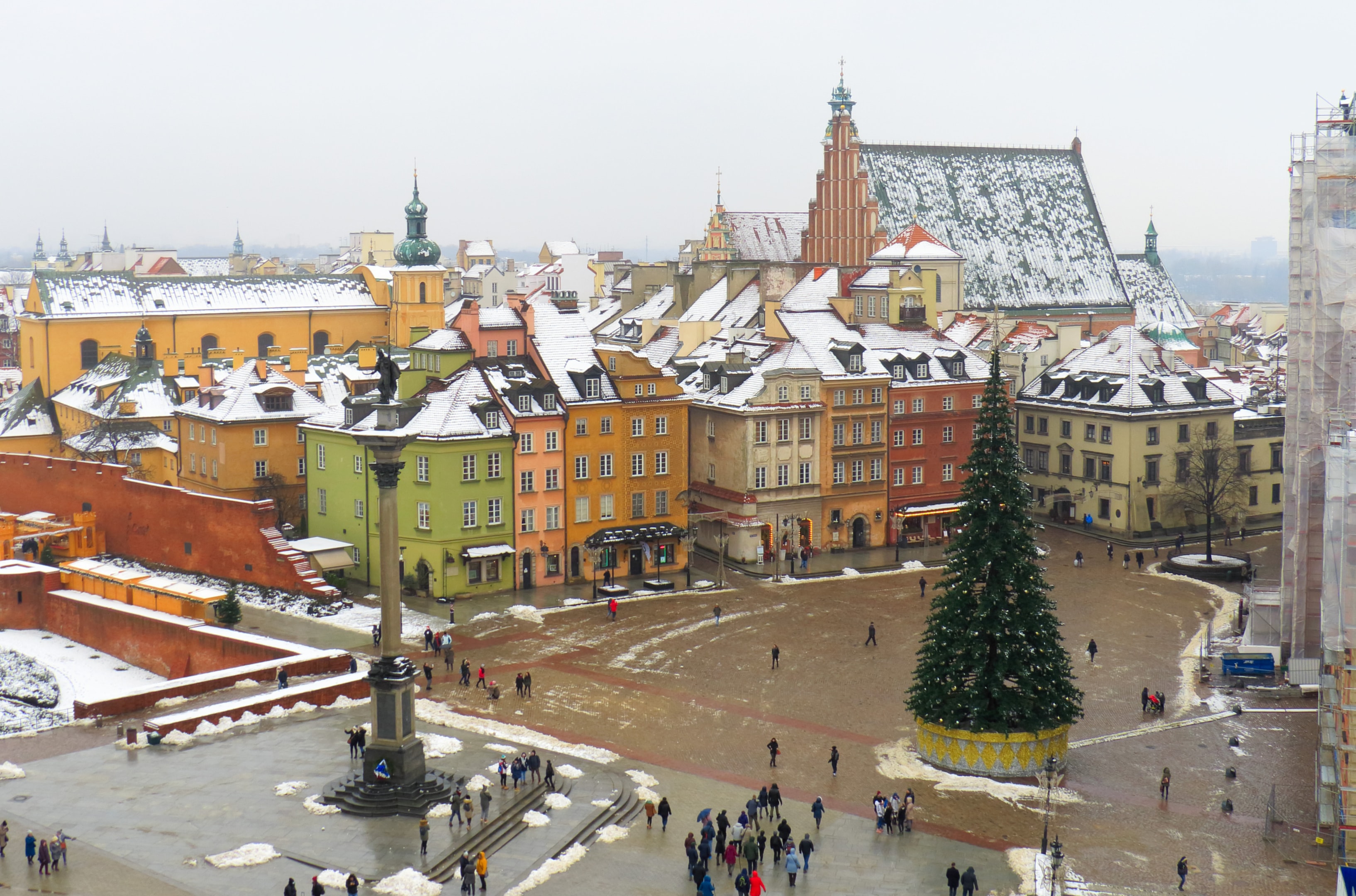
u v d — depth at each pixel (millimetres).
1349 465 70875
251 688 94938
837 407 139625
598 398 128500
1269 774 82750
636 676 100250
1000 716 82875
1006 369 164125
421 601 120125
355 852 68062
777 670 101625
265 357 183000
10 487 141375
